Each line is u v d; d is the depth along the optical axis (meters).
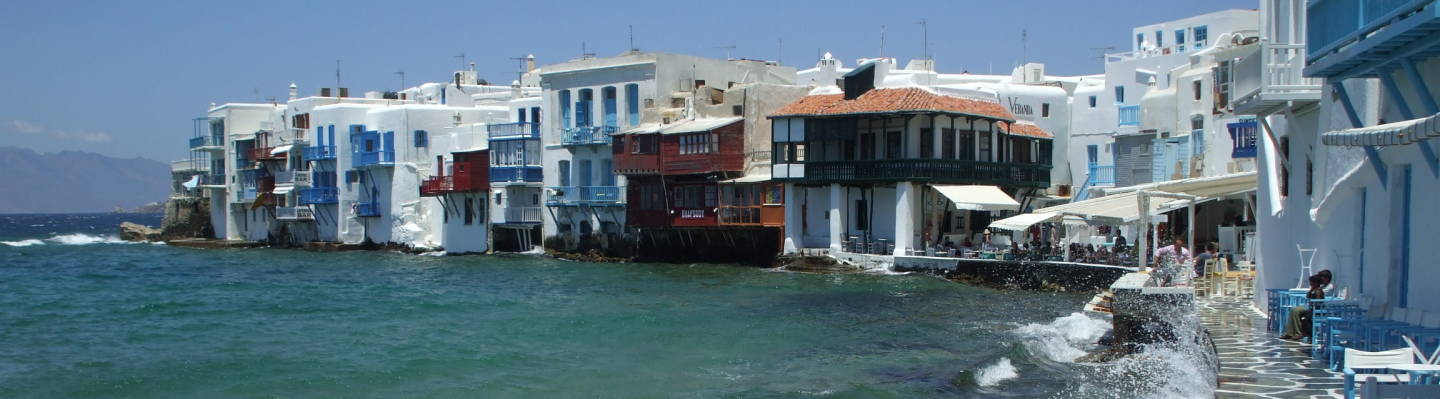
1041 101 66.25
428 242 78.88
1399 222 17.19
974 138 55.81
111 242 106.69
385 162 79.81
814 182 55.88
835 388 22.56
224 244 93.75
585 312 37.44
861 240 55.09
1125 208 38.44
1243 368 17.00
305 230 88.94
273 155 90.12
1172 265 28.66
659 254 63.81
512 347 29.31
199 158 104.19
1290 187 23.62
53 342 31.22
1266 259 25.84
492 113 81.88
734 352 28.08
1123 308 24.39
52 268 66.50
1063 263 43.16
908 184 52.72
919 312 36.25
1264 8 24.59
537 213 71.12
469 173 73.25
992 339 29.47
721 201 59.94
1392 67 16.08
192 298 44.84
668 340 30.27
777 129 56.78
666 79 66.38
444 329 33.34
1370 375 12.72
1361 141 14.05
